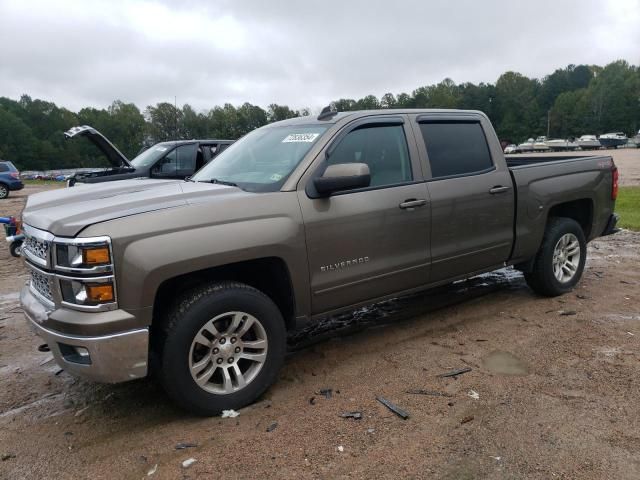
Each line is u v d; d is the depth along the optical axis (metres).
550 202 4.99
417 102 116.00
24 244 3.53
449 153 4.41
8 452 2.95
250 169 3.90
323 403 3.33
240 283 3.30
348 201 3.68
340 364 3.93
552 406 3.18
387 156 4.03
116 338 2.84
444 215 4.21
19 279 7.02
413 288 4.18
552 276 5.15
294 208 3.44
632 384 3.41
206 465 2.73
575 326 4.50
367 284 3.83
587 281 5.90
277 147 3.96
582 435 2.87
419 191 4.07
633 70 125.75
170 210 3.03
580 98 120.75
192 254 3.00
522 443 2.82
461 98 122.12
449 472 2.60
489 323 4.66
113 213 2.97
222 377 3.25
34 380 3.88
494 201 4.56
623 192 15.16
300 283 3.48
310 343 4.39
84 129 8.91
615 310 4.89
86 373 2.90
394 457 2.73
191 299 3.08
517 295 5.46
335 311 3.77
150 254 2.88
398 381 3.60
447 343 4.24
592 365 3.72
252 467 2.70
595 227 5.60
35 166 95.81
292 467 2.68
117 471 2.73
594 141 68.75
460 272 4.46
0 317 5.36
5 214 15.73
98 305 2.81
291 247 3.39
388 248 3.91
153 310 3.08
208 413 3.20
